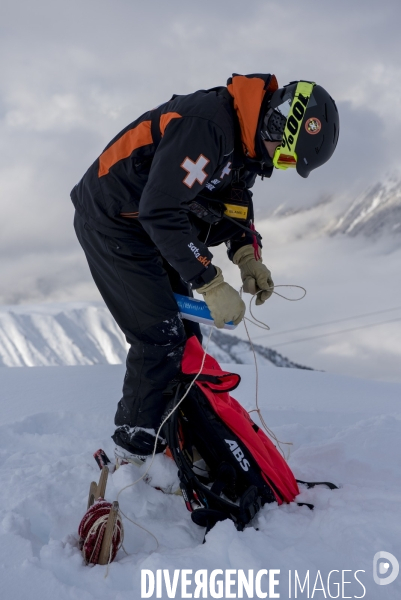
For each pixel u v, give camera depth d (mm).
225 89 1627
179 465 1556
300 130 1550
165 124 1558
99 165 1716
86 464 1923
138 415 1727
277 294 1864
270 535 1397
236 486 1600
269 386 3678
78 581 1240
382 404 3232
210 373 1660
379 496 1555
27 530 1458
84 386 3469
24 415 2791
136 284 1682
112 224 1681
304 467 1937
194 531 1501
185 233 1509
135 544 1468
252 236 1866
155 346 1702
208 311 1706
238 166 1634
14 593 1167
